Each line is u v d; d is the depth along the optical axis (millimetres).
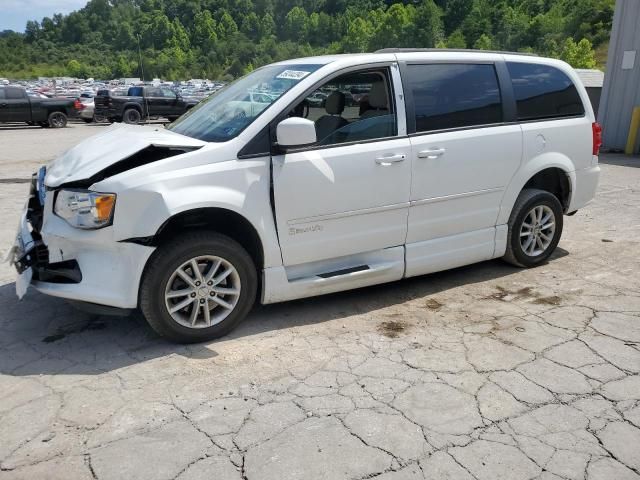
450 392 3139
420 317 4168
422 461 2576
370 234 4145
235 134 3725
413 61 4270
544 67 5027
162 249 3508
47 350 3652
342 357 3559
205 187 3518
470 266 5301
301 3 175875
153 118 26562
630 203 7789
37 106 22359
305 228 3875
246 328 3980
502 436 2752
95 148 3869
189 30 177500
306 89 3857
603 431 2787
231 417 2918
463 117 4461
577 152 5160
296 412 2959
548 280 4898
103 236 3375
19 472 2512
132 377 3312
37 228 3791
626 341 3721
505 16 116500
